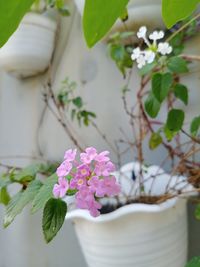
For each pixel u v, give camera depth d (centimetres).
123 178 35
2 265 50
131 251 28
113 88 41
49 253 45
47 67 45
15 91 50
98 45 42
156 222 28
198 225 35
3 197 30
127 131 39
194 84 36
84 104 42
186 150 35
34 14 40
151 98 28
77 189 22
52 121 46
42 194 22
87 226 29
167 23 14
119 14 12
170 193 30
